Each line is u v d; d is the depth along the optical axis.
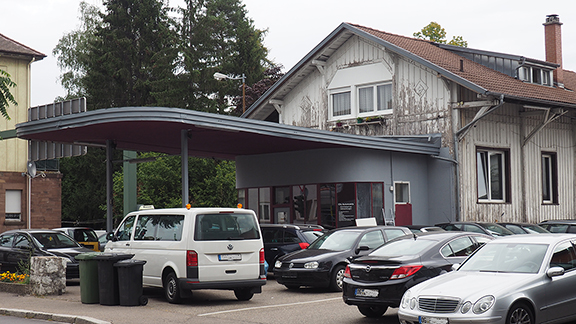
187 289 13.14
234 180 39.50
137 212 14.83
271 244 18.17
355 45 28.23
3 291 16.19
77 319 11.40
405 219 24.48
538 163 28.39
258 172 25.94
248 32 59.41
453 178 24.80
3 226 34.31
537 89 27.06
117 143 22.25
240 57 58.56
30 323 11.53
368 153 23.52
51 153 24.75
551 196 29.14
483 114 23.98
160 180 38.94
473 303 8.70
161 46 50.53
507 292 8.84
